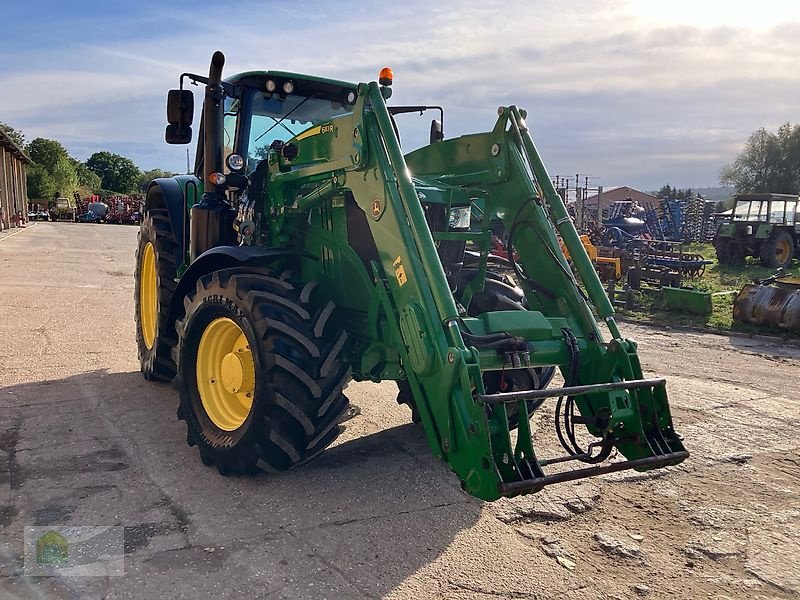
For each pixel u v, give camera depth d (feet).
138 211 155.84
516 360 10.71
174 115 15.55
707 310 36.60
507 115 13.44
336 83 16.43
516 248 13.57
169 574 9.27
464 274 14.84
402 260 10.89
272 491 12.14
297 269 14.20
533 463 9.41
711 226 118.11
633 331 33.09
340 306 13.42
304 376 11.49
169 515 11.00
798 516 12.12
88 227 116.26
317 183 13.33
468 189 14.14
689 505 12.43
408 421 16.55
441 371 9.96
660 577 9.95
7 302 29.81
